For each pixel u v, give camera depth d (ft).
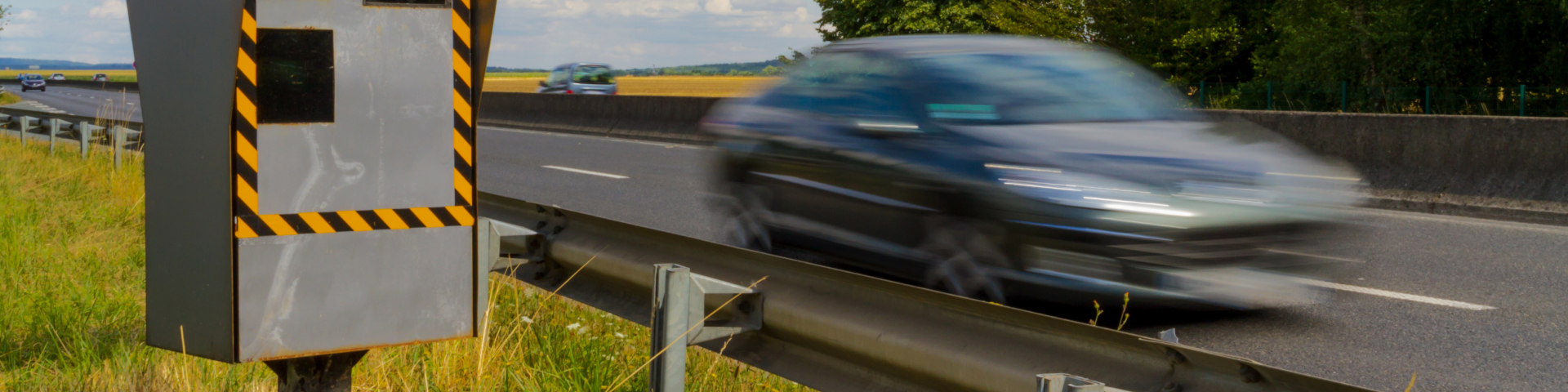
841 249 18.38
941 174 15.85
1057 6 105.60
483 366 11.37
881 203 17.11
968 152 15.81
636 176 39.27
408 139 8.83
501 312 14.07
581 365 11.74
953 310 7.59
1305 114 34.68
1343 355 13.92
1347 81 83.61
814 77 20.39
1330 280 18.58
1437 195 30.53
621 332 13.66
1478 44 82.69
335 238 8.63
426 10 8.80
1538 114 64.90
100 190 29.17
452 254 9.21
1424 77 81.00
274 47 8.18
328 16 8.35
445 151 9.02
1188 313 15.90
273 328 8.51
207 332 8.61
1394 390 12.58
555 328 13.58
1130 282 13.98
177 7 8.43
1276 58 92.27
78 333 13.17
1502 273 19.44
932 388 7.82
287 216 8.41
